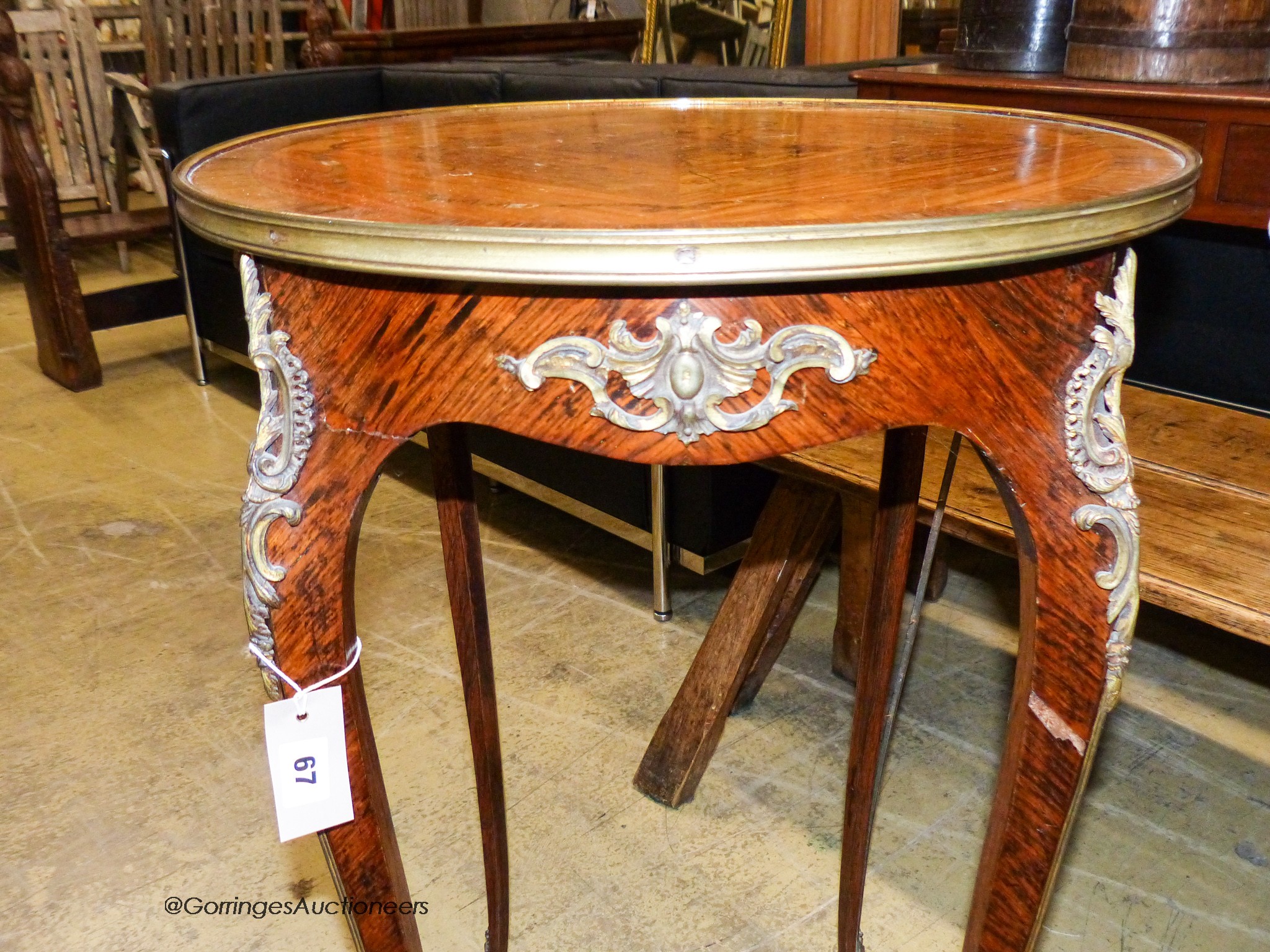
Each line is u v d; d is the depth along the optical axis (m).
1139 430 1.06
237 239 0.57
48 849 1.15
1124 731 1.31
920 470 0.84
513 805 1.21
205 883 1.11
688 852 1.14
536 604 1.61
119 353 2.80
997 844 0.74
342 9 3.97
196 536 1.83
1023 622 0.68
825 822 1.17
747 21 2.84
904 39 2.94
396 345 0.58
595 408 0.55
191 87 2.26
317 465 0.62
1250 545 0.84
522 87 1.96
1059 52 1.35
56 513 1.91
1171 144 0.74
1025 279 0.58
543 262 0.49
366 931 0.73
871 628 0.88
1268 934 1.02
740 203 0.57
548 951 1.02
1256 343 1.42
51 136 3.22
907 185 0.62
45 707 1.39
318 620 0.64
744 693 1.34
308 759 0.66
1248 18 1.17
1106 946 1.01
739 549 1.56
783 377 0.55
